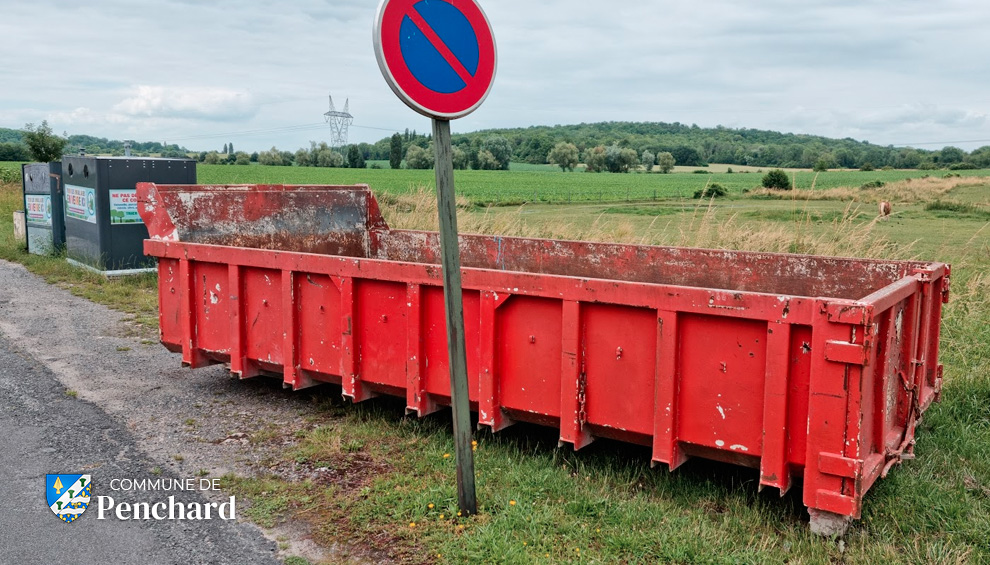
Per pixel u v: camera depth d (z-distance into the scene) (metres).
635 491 4.30
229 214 6.90
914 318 4.29
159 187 6.39
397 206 15.66
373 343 5.11
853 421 3.40
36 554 3.67
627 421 4.12
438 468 4.54
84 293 10.95
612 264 6.55
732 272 5.89
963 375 6.32
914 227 23.52
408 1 3.45
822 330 3.43
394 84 3.38
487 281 4.47
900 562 3.46
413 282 4.77
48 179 14.30
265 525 3.97
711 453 3.93
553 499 4.12
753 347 3.71
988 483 4.41
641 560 3.52
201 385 6.56
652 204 39.69
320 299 5.36
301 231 7.62
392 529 3.87
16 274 12.83
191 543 3.78
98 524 3.98
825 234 11.11
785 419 3.61
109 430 5.40
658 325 3.90
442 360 4.77
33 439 5.20
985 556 3.59
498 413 4.61
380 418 5.52
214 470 4.70
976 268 11.45
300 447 5.05
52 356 7.47
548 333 4.36
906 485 4.23
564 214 27.23
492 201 42.31
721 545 3.61
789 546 3.63
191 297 6.18
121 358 7.46
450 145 3.72
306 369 5.51
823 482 3.51
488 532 3.70
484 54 3.82
